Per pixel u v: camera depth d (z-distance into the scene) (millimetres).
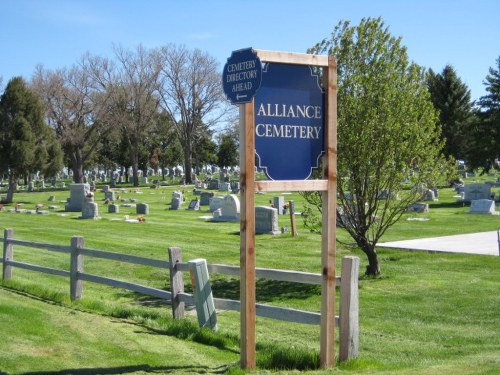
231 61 7094
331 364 7605
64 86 69000
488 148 45969
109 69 71562
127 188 65688
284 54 7152
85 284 14867
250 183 7098
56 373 6961
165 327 9484
